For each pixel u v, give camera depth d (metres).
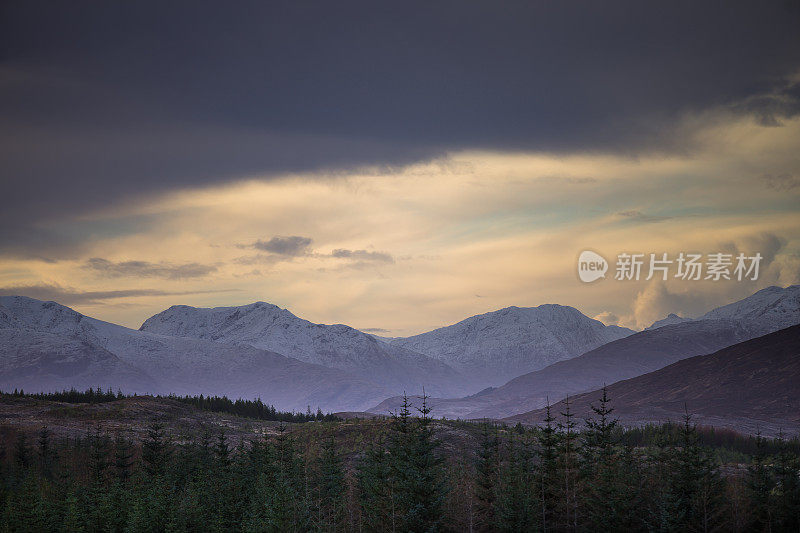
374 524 65.62
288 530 62.16
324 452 79.06
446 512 65.62
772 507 64.50
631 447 73.69
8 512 65.75
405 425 70.88
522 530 61.75
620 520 62.22
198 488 73.88
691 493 63.34
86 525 66.69
